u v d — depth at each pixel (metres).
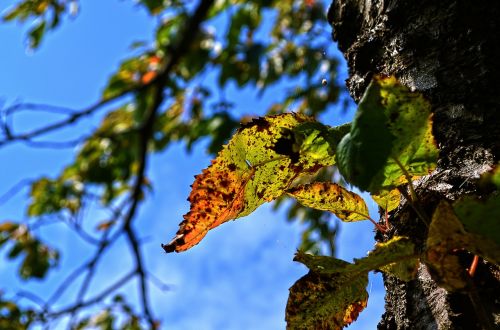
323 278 0.50
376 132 0.44
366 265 0.48
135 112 1.76
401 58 0.57
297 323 0.50
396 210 0.53
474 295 0.45
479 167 0.51
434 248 0.45
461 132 0.53
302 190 0.52
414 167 0.48
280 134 0.50
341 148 0.45
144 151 1.06
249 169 0.51
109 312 1.56
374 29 0.59
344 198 0.52
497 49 0.54
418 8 0.57
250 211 0.52
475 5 0.56
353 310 0.51
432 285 0.51
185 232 0.50
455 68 0.55
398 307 0.53
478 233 0.44
